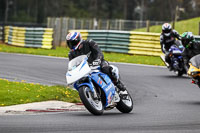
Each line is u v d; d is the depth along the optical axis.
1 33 122.88
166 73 61.34
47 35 101.69
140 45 86.31
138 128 25.86
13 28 113.94
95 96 30.75
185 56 50.09
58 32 118.44
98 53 31.80
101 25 114.00
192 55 49.25
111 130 25.03
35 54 87.50
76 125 26.58
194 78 38.38
